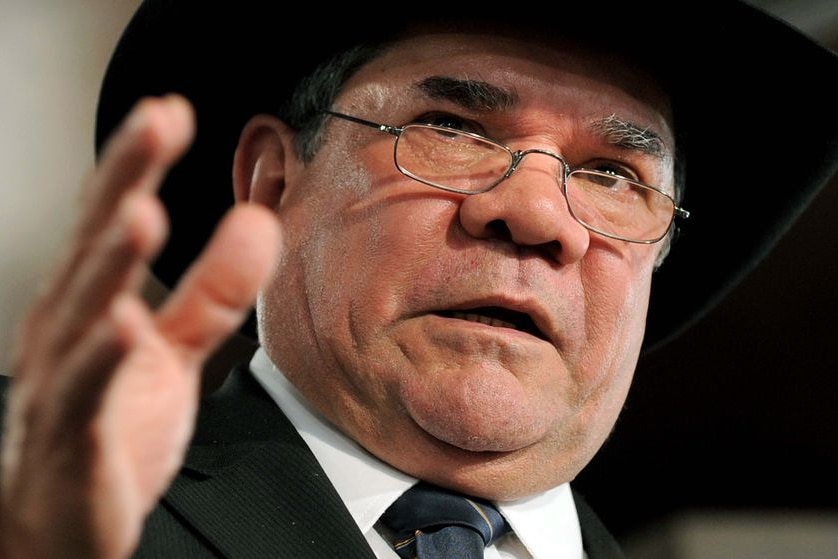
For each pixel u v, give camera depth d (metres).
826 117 1.56
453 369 1.24
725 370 2.17
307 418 1.34
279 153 1.46
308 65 1.48
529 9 1.34
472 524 1.27
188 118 0.64
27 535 0.69
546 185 1.26
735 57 1.46
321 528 1.18
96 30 2.22
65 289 0.67
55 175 2.19
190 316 0.70
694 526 1.66
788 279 2.15
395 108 1.33
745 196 1.68
